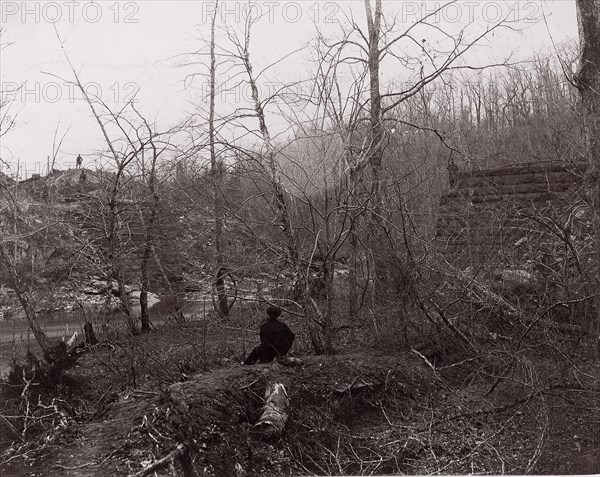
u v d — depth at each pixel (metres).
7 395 9.56
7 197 15.09
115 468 6.98
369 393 10.03
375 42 14.80
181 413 7.66
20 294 14.18
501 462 8.15
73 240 16.20
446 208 13.58
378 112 13.40
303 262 12.58
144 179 16.56
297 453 8.27
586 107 13.12
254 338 13.79
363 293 13.59
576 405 9.53
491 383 10.74
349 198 12.63
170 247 16.39
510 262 12.98
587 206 13.18
